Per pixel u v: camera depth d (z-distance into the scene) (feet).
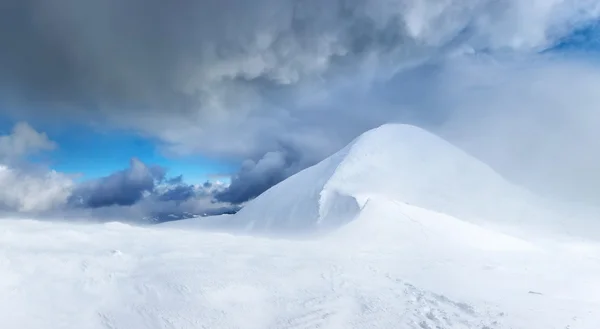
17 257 64.64
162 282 63.05
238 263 80.23
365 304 62.28
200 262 77.87
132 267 70.90
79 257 70.79
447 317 58.13
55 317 48.65
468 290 73.10
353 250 112.57
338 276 77.51
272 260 86.28
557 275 88.99
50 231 92.99
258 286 66.74
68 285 57.72
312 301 62.69
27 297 52.06
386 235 137.80
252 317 55.57
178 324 50.93
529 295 71.31
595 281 84.23
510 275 87.25
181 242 104.06
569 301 68.54
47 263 64.54
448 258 106.22
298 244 118.52
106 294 57.00
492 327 55.06
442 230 143.74
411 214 156.97
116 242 93.66
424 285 75.00
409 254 110.32
